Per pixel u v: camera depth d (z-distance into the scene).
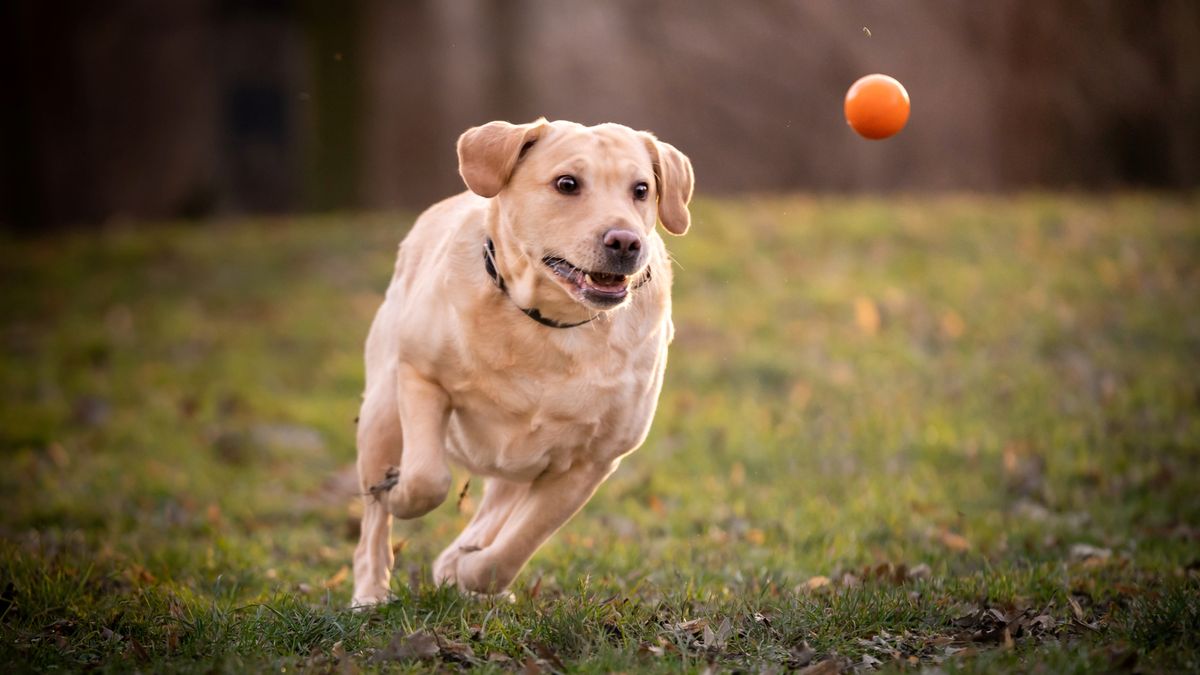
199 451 10.47
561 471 5.60
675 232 5.53
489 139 5.32
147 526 8.25
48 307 15.45
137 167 25.12
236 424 11.23
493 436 5.52
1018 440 9.93
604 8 25.95
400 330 5.62
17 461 10.02
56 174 24.16
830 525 7.98
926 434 10.17
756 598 5.80
